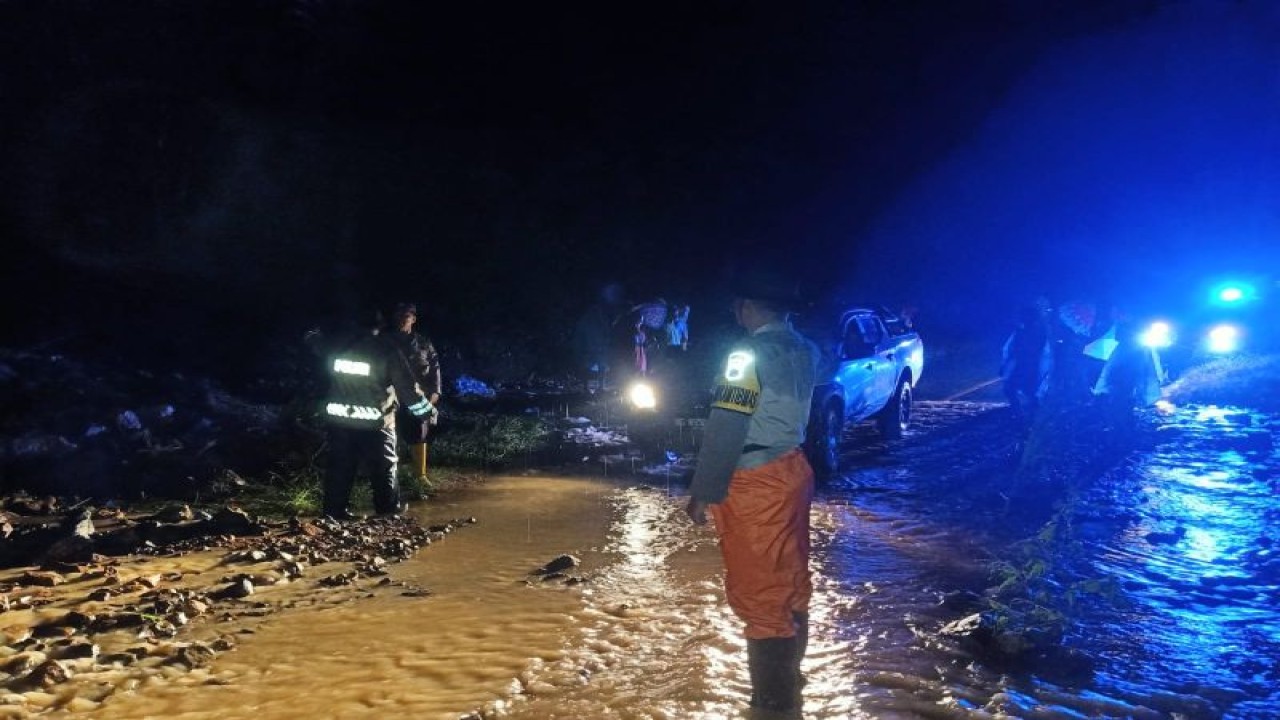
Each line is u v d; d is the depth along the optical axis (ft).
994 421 46.16
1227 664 15.89
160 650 15.56
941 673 14.76
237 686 14.28
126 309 55.11
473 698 13.71
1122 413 35.83
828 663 15.15
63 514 26.53
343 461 26.66
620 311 55.83
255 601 18.66
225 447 34.96
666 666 14.89
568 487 31.45
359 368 26.43
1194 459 34.17
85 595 18.67
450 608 18.06
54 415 35.99
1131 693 14.48
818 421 33.53
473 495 30.14
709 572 20.44
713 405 12.26
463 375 61.31
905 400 43.83
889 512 27.58
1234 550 23.11
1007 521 26.18
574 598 18.65
